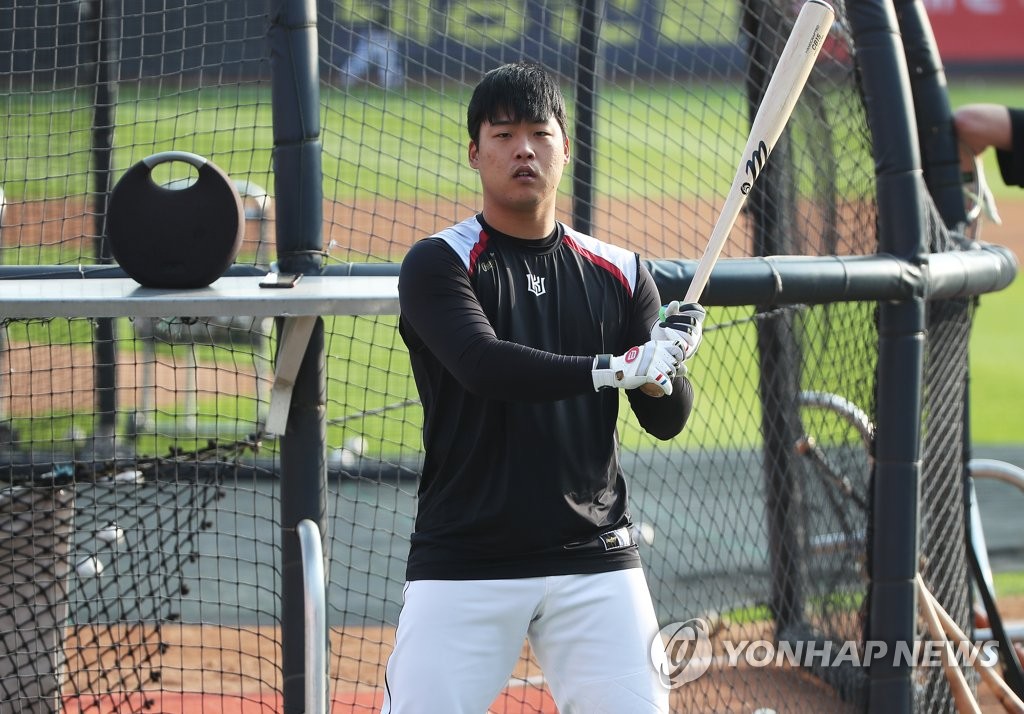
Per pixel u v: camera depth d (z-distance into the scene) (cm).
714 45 1634
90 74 1872
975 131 1535
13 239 2053
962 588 1462
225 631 1794
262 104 1255
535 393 840
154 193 1032
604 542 924
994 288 1397
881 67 1227
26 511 1188
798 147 1563
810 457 1502
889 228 1221
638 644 909
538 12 1708
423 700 890
